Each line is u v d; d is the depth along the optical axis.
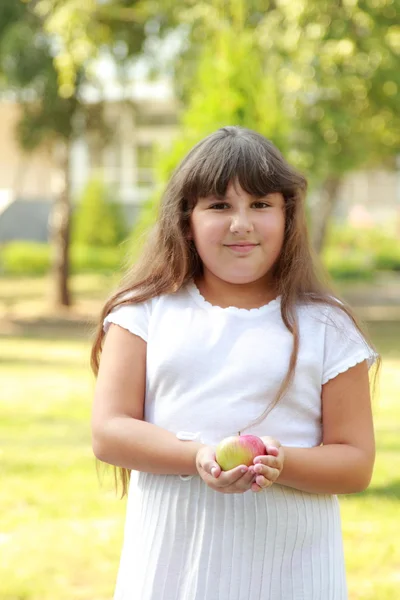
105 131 18.66
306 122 14.02
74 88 17.44
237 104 9.74
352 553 4.82
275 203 2.29
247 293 2.34
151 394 2.29
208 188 2.25
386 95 13.77
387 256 30.41
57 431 8.27
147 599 2.19
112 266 27.91
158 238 2.38
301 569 2.19
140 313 2.35
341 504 5.75
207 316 2.29
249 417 2.19
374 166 21.00
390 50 12.91
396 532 5.17
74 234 29.31
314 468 2.13
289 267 2.32
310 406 2.23
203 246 2.28
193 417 2.21
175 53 16.55
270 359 2.22
